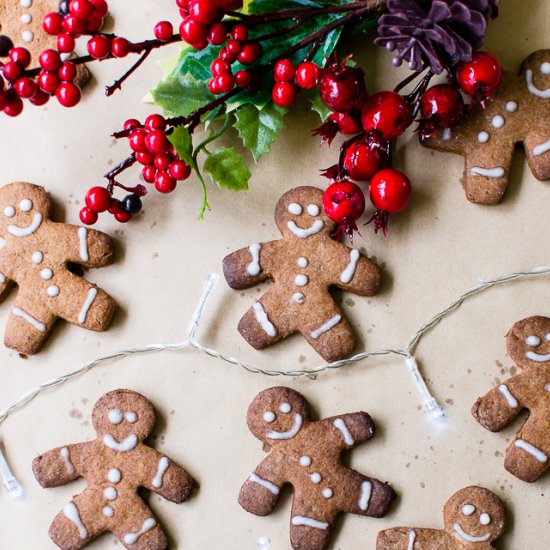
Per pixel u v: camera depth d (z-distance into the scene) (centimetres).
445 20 64
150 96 71
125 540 69
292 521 68
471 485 68
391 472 69
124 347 71
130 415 70
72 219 72
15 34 72
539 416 68
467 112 69
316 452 69
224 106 69
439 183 70
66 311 70
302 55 68
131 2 72
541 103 68
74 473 70
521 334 68
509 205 69
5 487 71
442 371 69
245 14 67
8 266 71
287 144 71
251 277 70
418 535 68
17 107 65
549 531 68
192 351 71
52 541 70
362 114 66
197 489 70
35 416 71
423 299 70
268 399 69
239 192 71
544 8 70
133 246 71
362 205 67
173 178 67
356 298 70
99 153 72
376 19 68
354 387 70
